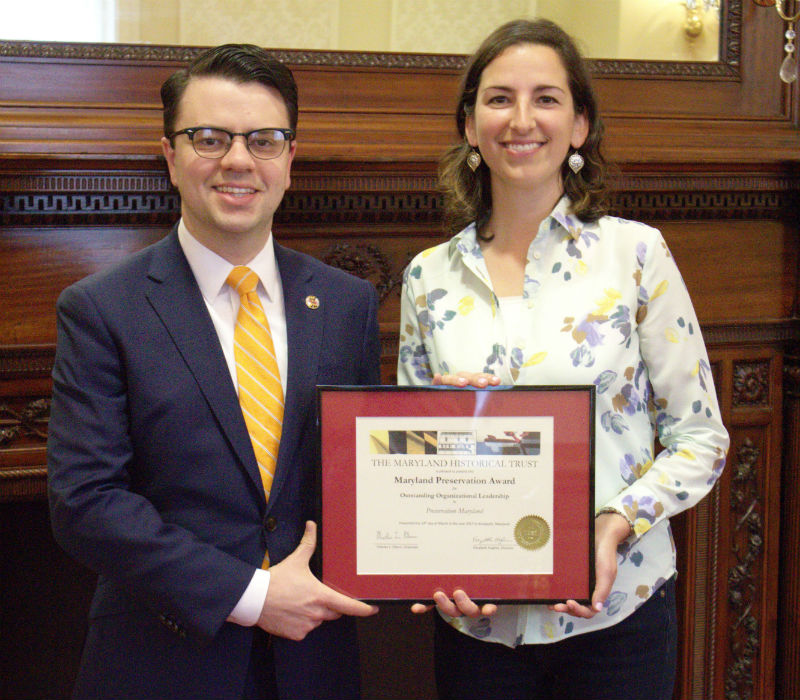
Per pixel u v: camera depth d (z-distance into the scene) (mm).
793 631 2371
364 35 2166
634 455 1474
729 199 2180
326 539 1357
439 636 1582
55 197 1869
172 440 1301
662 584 1488
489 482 1356
